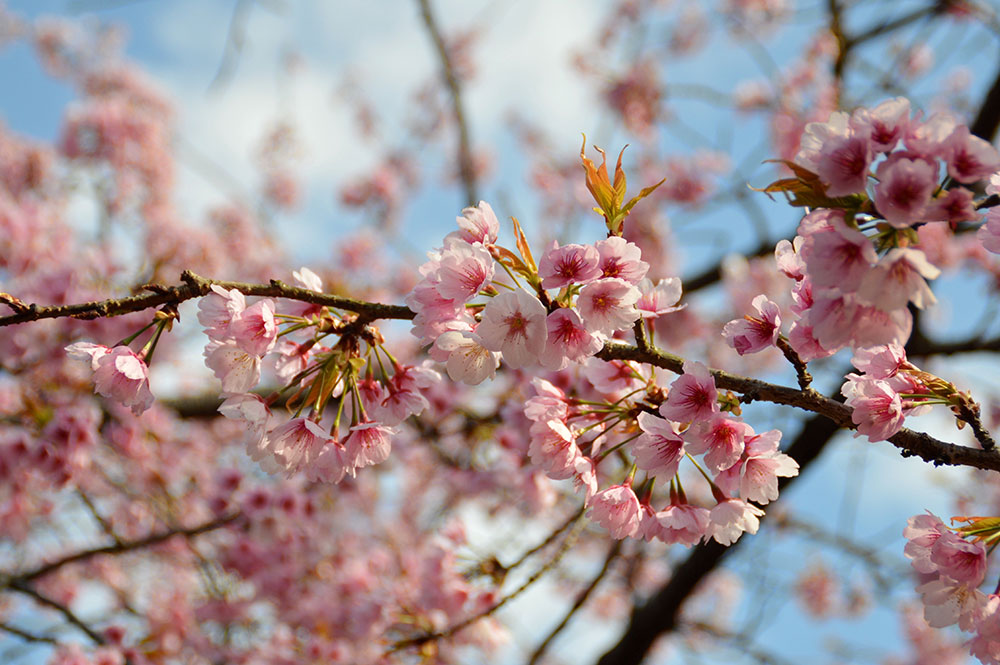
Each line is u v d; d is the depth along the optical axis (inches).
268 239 347.6
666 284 88.1
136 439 209.5
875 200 57.9
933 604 71.2
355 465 81.5
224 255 328.8
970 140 57.9
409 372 86.3
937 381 75.0
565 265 71.7
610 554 158.2
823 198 61.6
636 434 85.3
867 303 60.1
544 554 168.4
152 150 327.9
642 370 88.5
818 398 73.8
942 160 58.8
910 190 57.2
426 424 221.1
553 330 71.8
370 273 352.8
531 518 191.5
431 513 291.4
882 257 60.2
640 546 242.7
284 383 90.5
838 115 61.8
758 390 74.1
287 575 219.9
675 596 224.8
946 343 236.8
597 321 71.9
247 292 76.1
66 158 318.0
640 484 88.9
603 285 71.4
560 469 81.1
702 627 256.5
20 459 172.4
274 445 79.4
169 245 304.0
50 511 238.1
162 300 74.4
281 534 196.9
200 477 250.7
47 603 194.7
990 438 72.9
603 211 75.2
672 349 302.4
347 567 225.0
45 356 188.1
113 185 318.3
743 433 74.3
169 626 221.5
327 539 233.5
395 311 77.1
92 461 213.0
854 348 66.3
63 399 190.9
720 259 291.4
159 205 326.3
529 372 155.4
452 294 73.6
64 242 236.1
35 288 191.3
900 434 73.5
